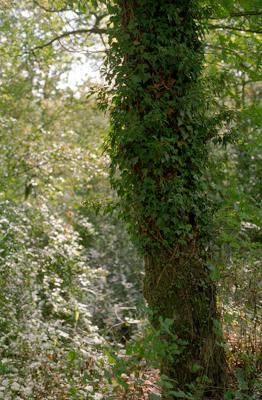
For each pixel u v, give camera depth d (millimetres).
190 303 4410
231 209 5016
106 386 4742
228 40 7363
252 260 4766
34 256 7633
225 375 4477
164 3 4418
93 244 12258
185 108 4434
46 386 4973
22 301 6660
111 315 9695
